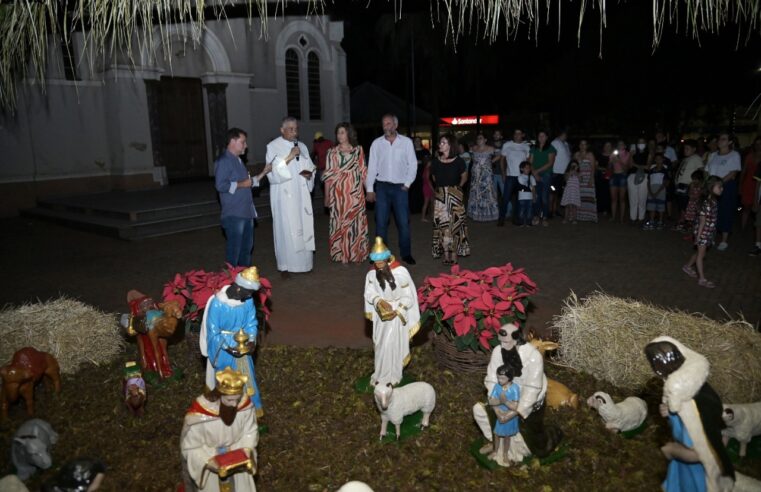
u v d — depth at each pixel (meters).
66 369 5.24
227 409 2.88
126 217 11.83
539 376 3.46
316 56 19.62
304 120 19.53
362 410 4.50
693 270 7.98
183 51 15.89
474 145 13.08
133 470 3.88
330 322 6.36
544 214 11.89
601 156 13.47
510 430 3.60
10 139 14.10
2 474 3.89
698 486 2.78
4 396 4.46
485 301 4.54
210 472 2.99
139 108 15.59
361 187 8.67
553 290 7.30
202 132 17.47
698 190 10.02
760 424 3.62
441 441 4.09
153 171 16.11
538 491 3.52
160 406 4.68
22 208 14.41
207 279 5.11
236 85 17.17
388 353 4.41
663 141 12.49
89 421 4.50
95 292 7.81
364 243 8.80
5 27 3.03
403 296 4.39
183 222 12.06
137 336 5.03
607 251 9.44
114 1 2.69
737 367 4.18
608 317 4.87
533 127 27.81
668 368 2.70
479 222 12.47
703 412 2.65
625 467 3.73
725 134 9.38
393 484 3.66
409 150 8.26
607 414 3.90
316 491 3.62
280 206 7.87
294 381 5.00
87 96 15.14
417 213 13.99
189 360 5.40
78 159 15.20
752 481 2.94
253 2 3.34
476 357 4.76
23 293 7.84
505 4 2.58
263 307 5.34
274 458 3.96
